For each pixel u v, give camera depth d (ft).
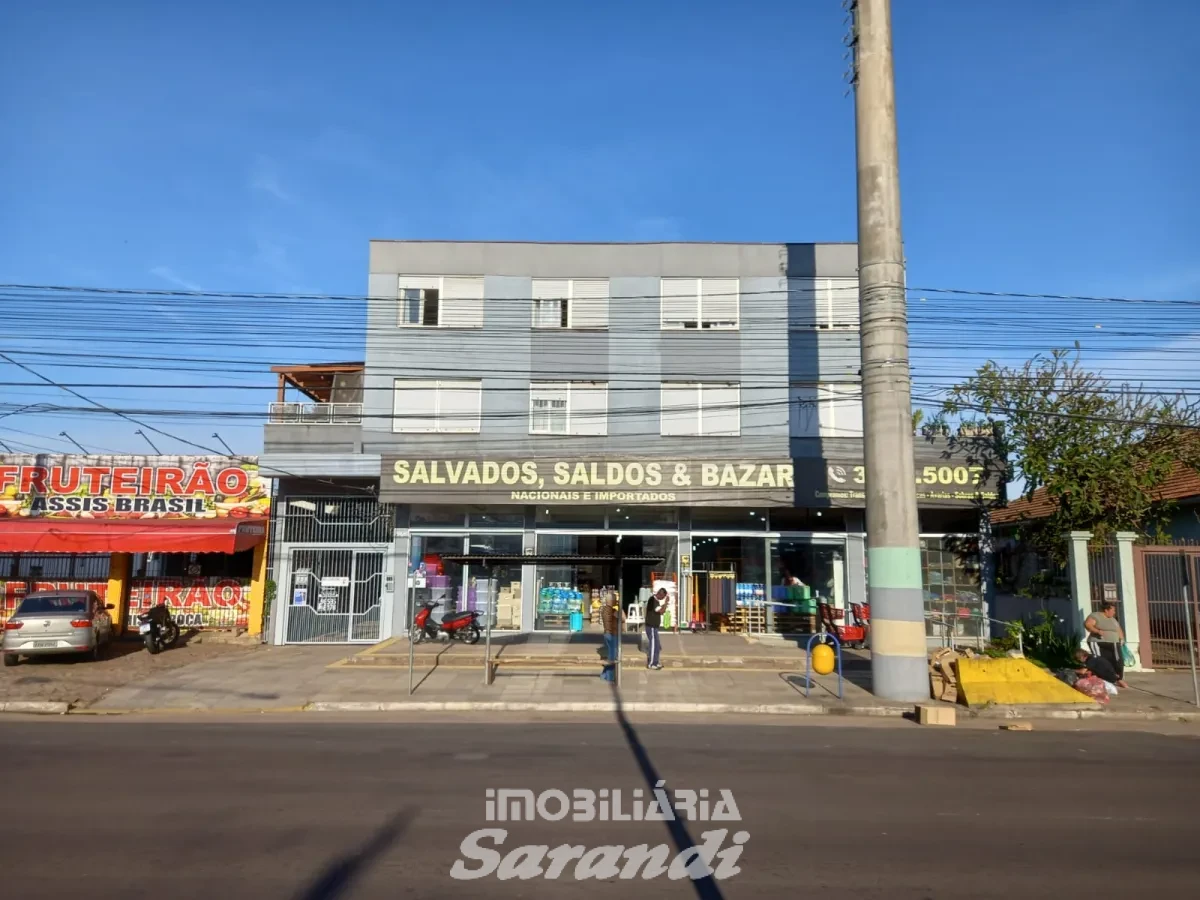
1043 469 63.77
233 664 60.59
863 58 49.55
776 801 25.21
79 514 75.56
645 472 70.74
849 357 74.84
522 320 75.82
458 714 44.65
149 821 22.63
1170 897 17.81
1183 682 53.67
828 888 18.22
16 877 18.49
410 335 75.56
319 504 75.25
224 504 76.13
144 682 53.26
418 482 71.05
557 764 30.17
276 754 31.91
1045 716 43.93
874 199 48.62
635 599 73.67
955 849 20.83
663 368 75.05
